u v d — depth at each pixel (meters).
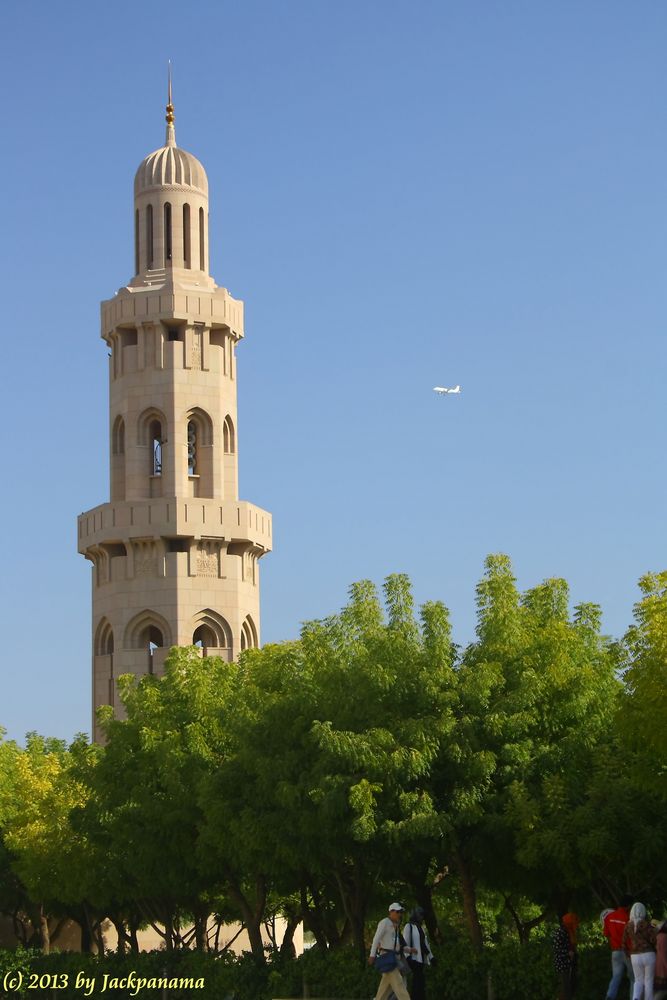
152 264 136.12
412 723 65.25
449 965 65.06
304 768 70.25
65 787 100.62
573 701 65.12
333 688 70.69
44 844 98.75
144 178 137.00
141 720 88.31
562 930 58.31
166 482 131.75
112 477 134.12
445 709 65.81
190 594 129.12
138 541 129.50
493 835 64.62
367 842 66.88
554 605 72.81
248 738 73.88
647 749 58.31
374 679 67.25
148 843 84.00
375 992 68.25
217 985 78.38
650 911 69.31
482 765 63.56
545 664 66.19
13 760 117.19
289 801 68.56
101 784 88.31
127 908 108.88
